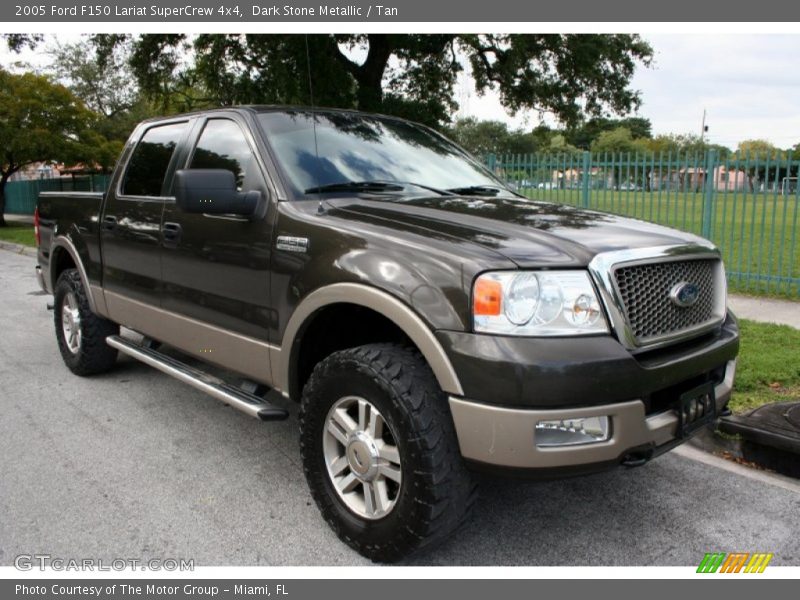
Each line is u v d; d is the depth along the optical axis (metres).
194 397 4.86
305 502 3.31
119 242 4.43
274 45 14.04
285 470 3.67
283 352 3.12
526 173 11.25
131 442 4.04
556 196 10.95
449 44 16.52
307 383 2.96
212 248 3.52
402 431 2.52
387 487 2.77
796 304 8.00
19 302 8.88
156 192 4.17
